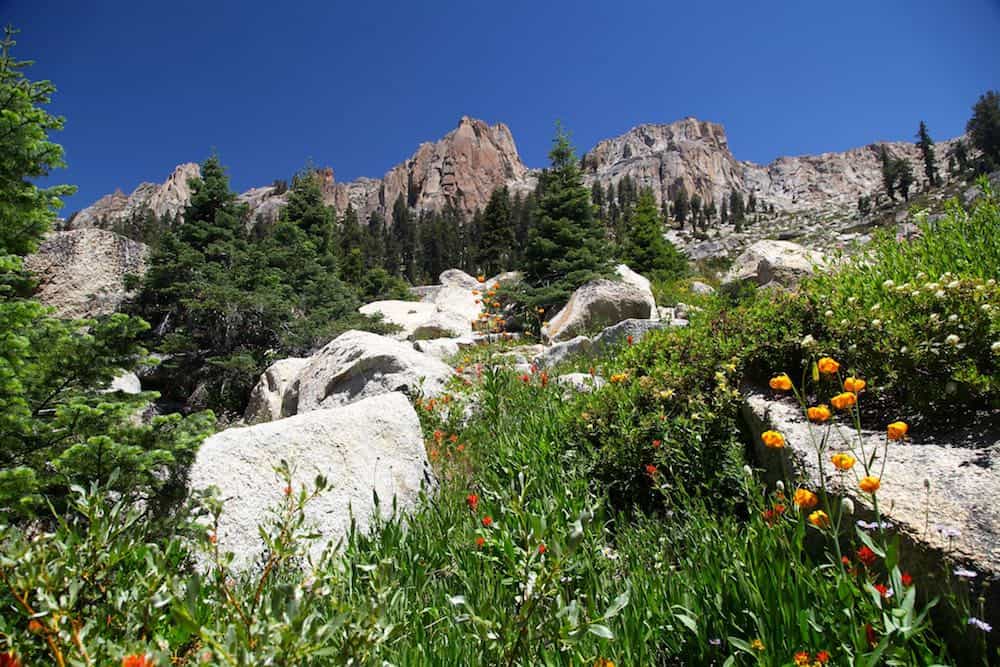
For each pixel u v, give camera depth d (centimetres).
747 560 217
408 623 226
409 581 276
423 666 201
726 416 379
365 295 3597
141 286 1462
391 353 757
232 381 1341
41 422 321
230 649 133
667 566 263
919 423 290
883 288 370
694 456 361
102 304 1469
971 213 430
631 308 1242
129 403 350
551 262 1755
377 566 172
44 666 162
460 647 209
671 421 400
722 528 279
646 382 438
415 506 412
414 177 16900
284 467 200
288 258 1761
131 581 191
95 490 188
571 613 161
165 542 284
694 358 461
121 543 183
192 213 1767
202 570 299
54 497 312
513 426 517
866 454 269
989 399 275
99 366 354
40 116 469
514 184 17175
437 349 1217
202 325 1458
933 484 231
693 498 318
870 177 19062
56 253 1473
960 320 301
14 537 165
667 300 1666
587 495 342
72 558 166
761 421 348
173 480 344
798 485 270
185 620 132
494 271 5159
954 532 197
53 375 354
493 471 431
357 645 147
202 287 1343
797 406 347
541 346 1153
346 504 389
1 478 269
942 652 172
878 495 232
